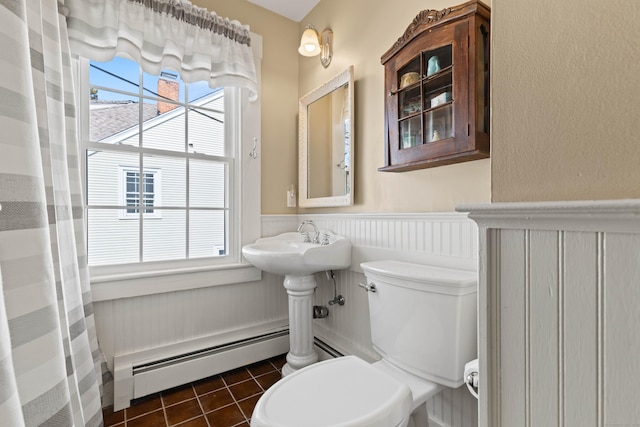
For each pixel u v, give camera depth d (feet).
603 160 1.22
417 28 4.06
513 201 1.49
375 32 5.14
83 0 4.62
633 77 1.15
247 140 6.49
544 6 1.39
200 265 6.09
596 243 1.20
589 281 1.22
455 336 3.26
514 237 1.46
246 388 5.47
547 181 1.38
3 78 1.90
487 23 3.57
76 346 3.83
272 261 5.04
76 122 4.47
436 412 4.20
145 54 5.14
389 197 4.91
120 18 4.81
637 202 1.06
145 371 5.10
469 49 3.50
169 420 4.67
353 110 5.48
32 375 1.95
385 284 3.87
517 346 1.45
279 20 7.01
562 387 1.31
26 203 2.01
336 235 5.96
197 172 6.13
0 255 1.83
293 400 2.93
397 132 4.36
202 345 5.81
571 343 1.28
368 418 2.66
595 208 1.16
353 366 3.51
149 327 5.45
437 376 3.39
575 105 1.30
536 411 1.40
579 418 1.27
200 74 5.62
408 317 3.61
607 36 1.21
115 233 5.31
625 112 1.17
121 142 5.36
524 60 1.45
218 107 6.39
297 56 7.25
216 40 5.82
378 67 5.09
